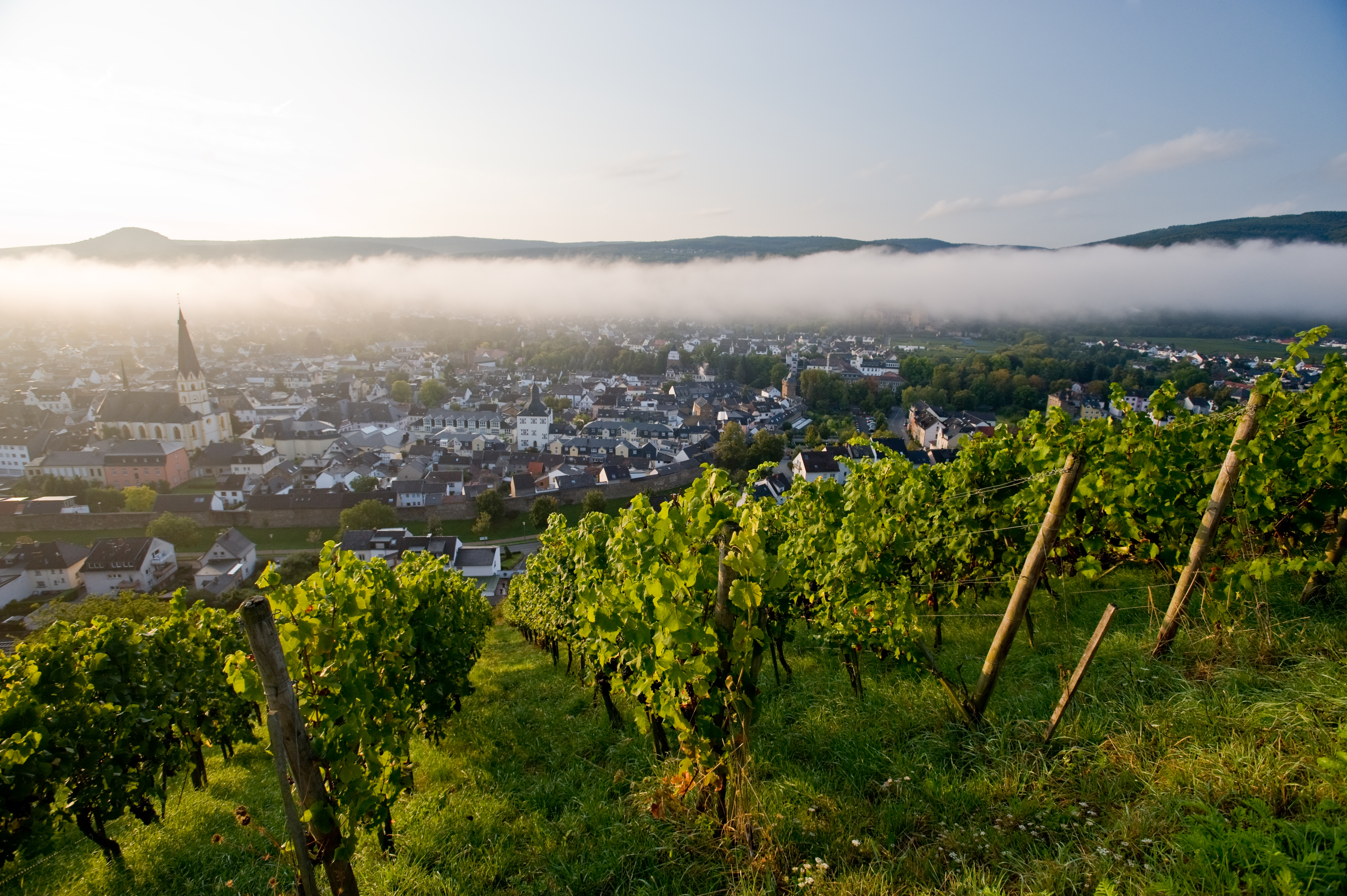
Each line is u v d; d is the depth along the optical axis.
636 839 6.40
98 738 8.60
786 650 12.97
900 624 7.89
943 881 4.90
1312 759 5.07
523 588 23.52
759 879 5.43
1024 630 10.52
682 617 5.93
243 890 6.97
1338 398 7.95
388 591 10.26
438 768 10.21
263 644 4.51
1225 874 4.02
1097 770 5.79
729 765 6.14
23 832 7.75
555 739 10.91
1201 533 7.29
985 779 6.09
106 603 39.03
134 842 9.10
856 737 7.51
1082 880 4.52
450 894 6.14
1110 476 8.93
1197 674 7.08
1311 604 8.46
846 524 8.92
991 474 11.88
